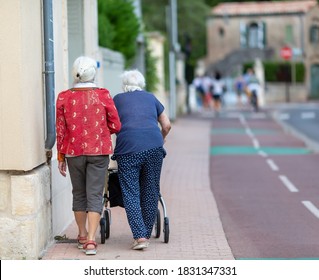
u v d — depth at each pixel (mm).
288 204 23000
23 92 14430
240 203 23172
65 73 18906
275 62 113562
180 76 78500
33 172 15203
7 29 14336
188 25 104312
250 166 33375
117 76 29688
